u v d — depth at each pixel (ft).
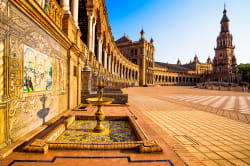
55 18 14.53
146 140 8.84
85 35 52.16
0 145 7.17
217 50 234.99
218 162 7.59
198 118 17.95
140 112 20.58
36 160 6.95
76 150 7.97
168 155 8.02
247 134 12.22
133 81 158.10
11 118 7.90
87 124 14.14
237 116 19.56
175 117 18.21
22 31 8.67
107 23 64.39
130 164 6.91
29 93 9.64
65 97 17.20
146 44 184.44
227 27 228.63
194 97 47.62
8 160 6.85
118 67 109.81
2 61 7.14
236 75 207.00
